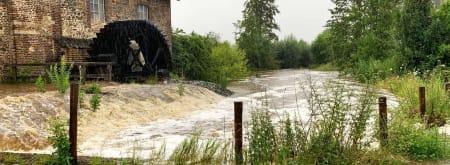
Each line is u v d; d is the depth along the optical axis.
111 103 11.73
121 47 18.12
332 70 51.06
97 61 17.30
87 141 8.44
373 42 28.73
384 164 5.82
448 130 8.07
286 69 63.53
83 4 17.69
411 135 6.35
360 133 5.82
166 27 25.11
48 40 15.83
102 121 10.23
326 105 6.95
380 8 29.70
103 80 16.88
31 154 6.21
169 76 22.06
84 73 14.50
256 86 26.45
